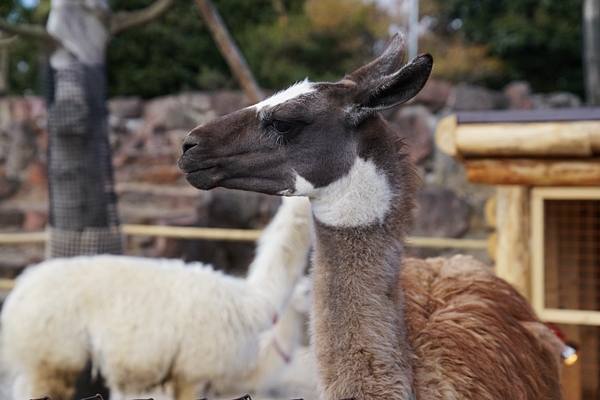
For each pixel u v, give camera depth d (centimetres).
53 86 582
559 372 273
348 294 219
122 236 609
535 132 362
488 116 380
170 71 1557
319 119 218
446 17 1789
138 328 404
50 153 585
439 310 251
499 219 397
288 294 444
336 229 221
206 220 912
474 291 267
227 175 223
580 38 1588
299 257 444
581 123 355
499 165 380
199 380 413
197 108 1161
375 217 221
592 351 429
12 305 428
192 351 406
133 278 418
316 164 219
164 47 1561
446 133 382
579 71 1680
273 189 223
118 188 1052
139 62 1571
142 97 1580
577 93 1698
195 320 406
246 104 1147
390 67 226
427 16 1797
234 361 419
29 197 1101
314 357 227
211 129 224
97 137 585
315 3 1702
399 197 225
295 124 219
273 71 1595
